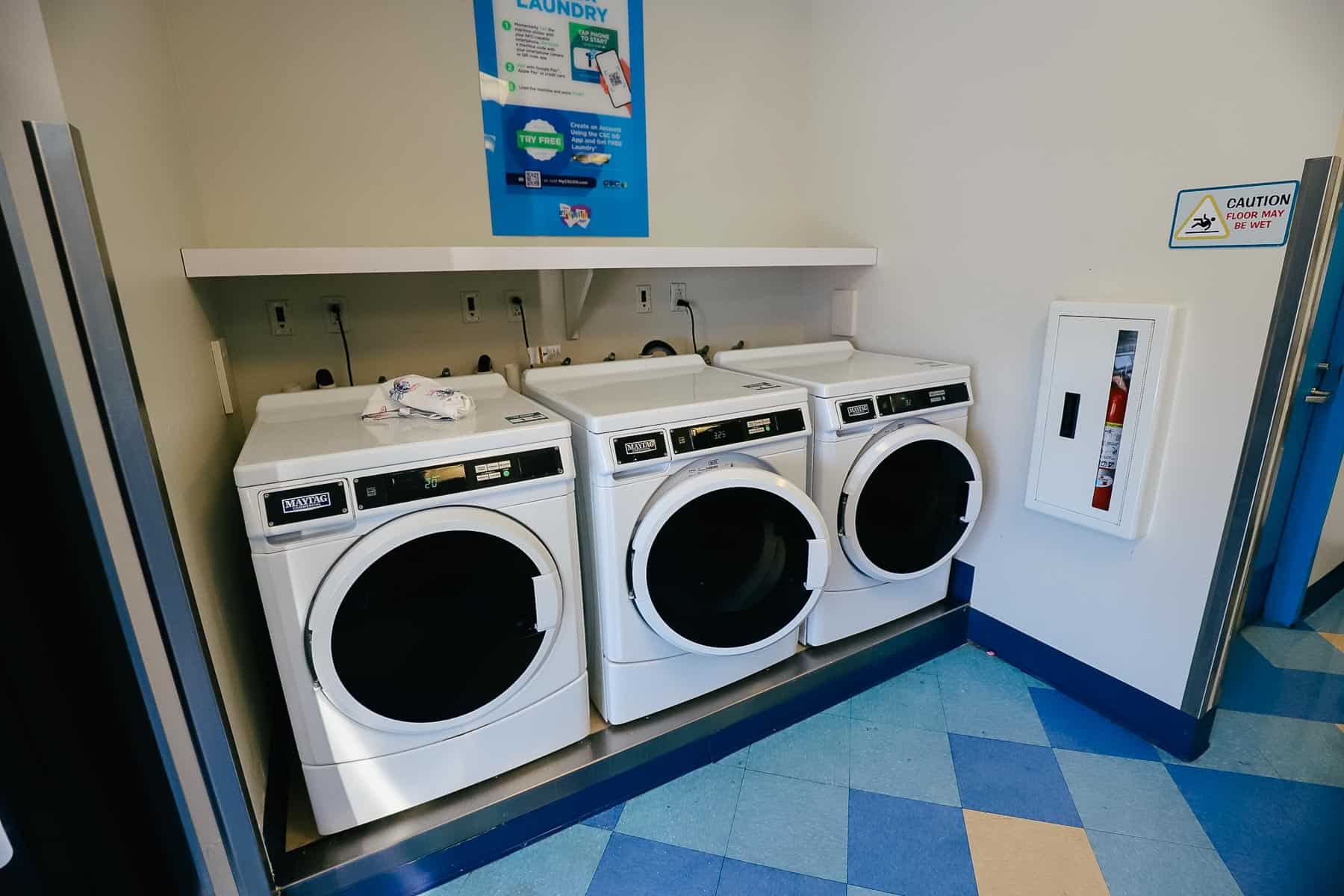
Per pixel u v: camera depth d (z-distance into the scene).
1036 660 2.05
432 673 1.33
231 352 1.83
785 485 1.59
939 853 1.44
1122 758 1.71
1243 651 2.17
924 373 1.93
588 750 1.56
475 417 1.50
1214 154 1.46
